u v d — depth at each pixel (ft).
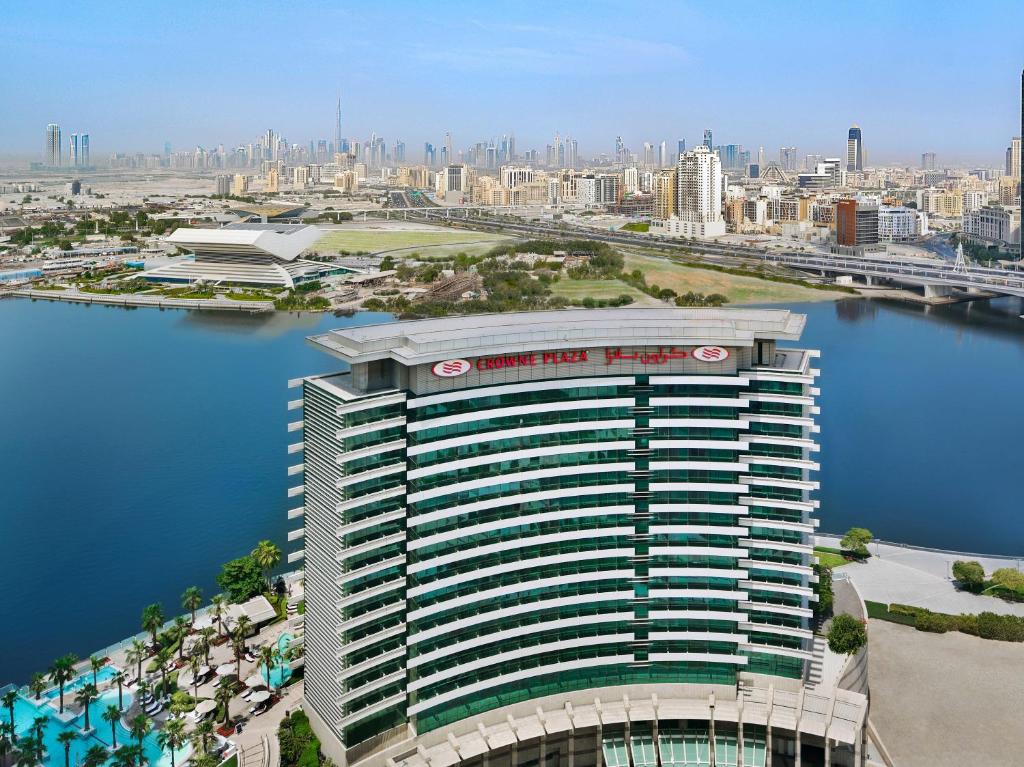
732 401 517.55
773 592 531.50
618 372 521.65
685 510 529.45
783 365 540.93
